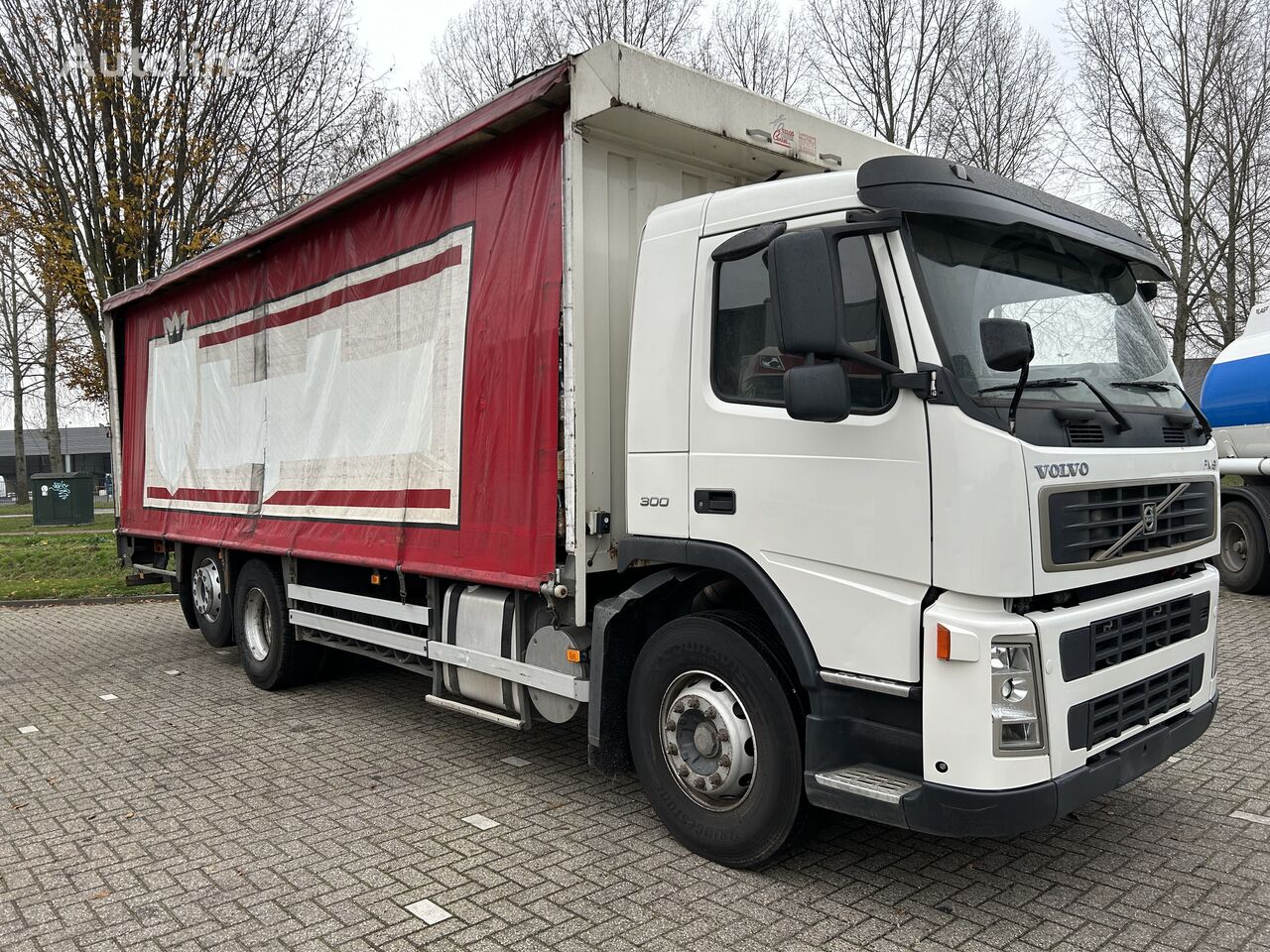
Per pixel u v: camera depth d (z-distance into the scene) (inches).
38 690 307.1
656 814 182.5
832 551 140.6
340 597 249.8
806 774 141.3
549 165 179.0
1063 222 152.3
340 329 248.4
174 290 345.4
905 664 132.2
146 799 200.7
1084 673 131.8
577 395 169.9
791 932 136.3
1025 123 789.2
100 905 151.8
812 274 131.2
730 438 154.3
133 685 311.1
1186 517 154.9
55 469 1288.1
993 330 124.3
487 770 215.5
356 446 240.8
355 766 219.8
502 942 136.2
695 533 159.9
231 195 629.3
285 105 632.4
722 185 199.8
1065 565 128.4
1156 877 151.0
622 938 136.1
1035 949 130.0
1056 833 169.2
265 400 285.4
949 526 128.0
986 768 124.1
